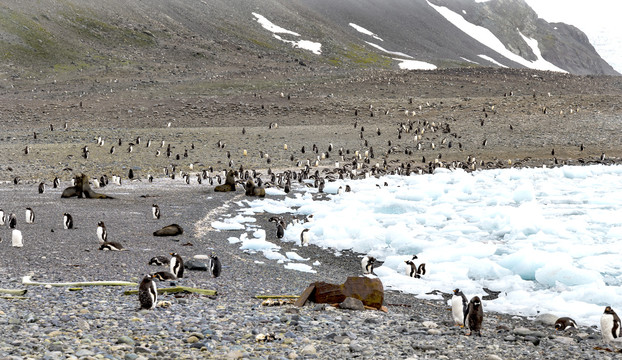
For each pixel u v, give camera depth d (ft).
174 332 33.09
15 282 46.42
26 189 127.75
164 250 68.64
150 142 208.03
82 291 43.86
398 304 51.26
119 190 133.90
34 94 294.46
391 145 221.46
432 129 241.14
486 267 67.36
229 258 68.54
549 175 162.91
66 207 101.86
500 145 219.00
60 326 32.68
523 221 92.48
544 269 63.67
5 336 29.48
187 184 150.20
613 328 38.40
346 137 232.94
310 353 30.81
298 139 227.81
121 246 66.69
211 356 28.99
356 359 30.35
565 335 42.73
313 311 42.57
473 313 39.32
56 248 64.90
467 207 118.21
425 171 176.76
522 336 40.11
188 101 288.30
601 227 95.96
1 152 180.86
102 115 258.16
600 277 61.82
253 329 35.14
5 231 75.82
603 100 284.82
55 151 186.80
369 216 101.04
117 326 33.68
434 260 73.26
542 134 231.50
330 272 66.80
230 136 227.81
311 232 90.27
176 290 46.37
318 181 151.94
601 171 166.61
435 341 35.94
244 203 121.29
